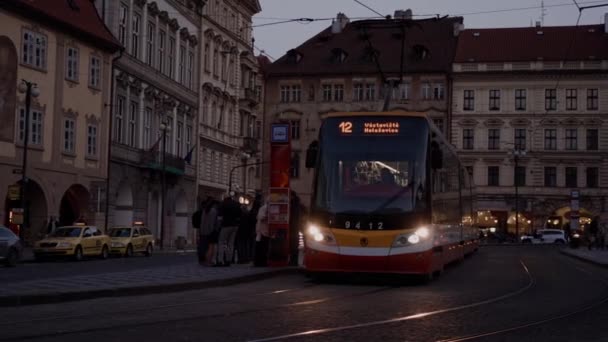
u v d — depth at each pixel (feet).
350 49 266.98
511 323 41.29
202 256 77.05
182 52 189.57
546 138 255.91
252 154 236.02
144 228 138.00
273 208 75.56
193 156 195.31
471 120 256.73
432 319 42.04
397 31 268.41
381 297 53.52
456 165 92.68
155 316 41.29
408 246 60.70
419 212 61.41
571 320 43.16
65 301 47.26
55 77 136.26
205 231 75.97
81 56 144.15
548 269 95.55
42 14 130.93
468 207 116.06
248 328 37.40
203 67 200.95
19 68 126.93
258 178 268.21
